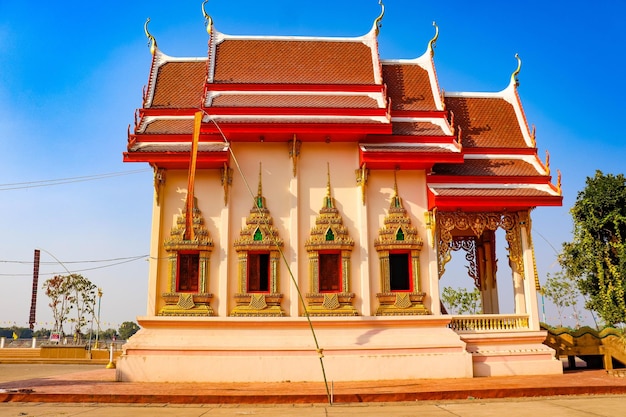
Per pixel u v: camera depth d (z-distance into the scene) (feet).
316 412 45.16
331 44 82.43
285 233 69.82
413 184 72.74
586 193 89.71
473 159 76.84
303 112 71.20
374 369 64.39
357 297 68.69
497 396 53.67
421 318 67.56
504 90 85.10
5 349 148.05
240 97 74.28
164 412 45.19
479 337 69.10
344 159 72.64
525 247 73.26
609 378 64.13
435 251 70.69
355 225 70.90
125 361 63.52
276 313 66.95
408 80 81.87
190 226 64.18
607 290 85.76
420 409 46.78
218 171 71.10
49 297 248.11
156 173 69.36
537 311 71.82
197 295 66.95
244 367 63.52
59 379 67.15
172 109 74.90
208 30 80.28
